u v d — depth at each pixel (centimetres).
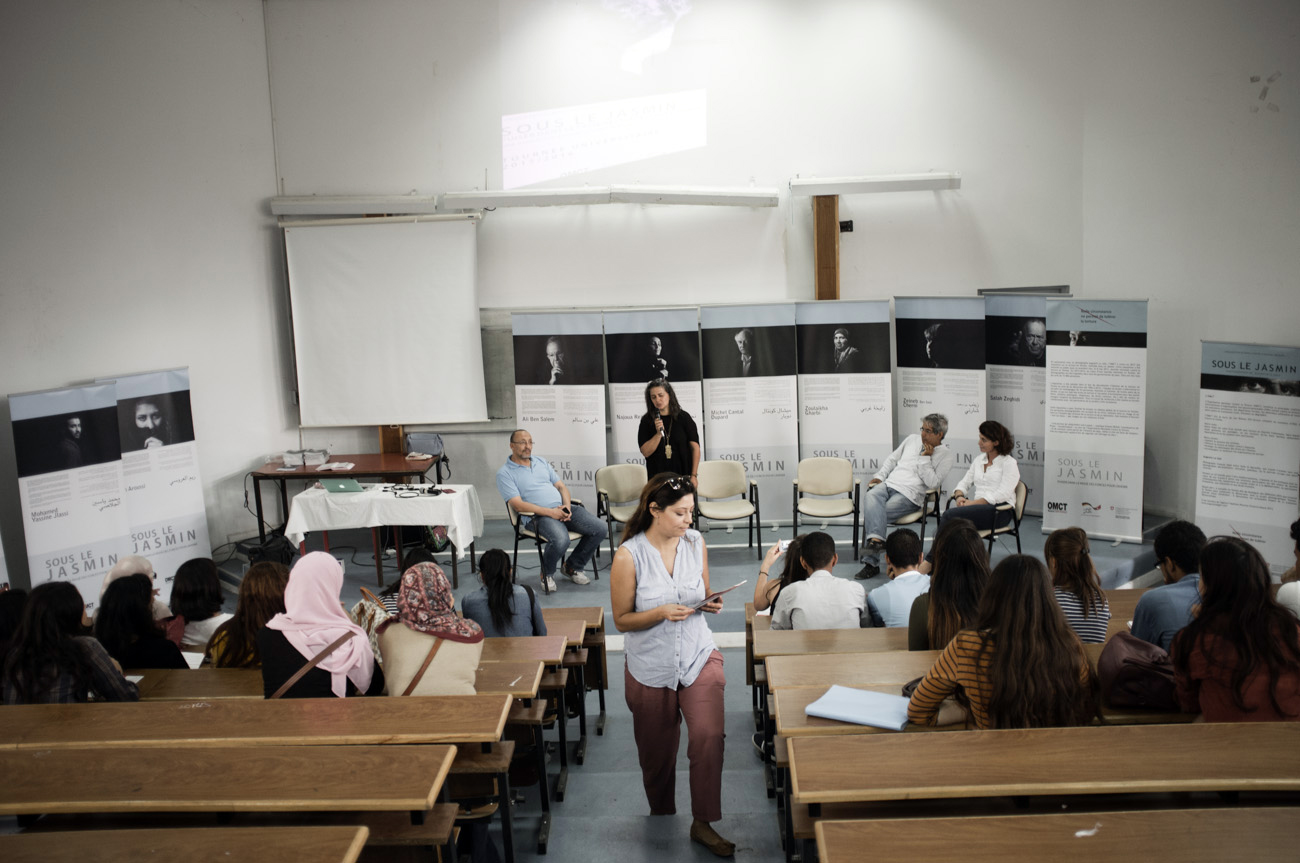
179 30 768
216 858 205
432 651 299
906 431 836
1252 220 725
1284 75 697
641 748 349
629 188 796
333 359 841
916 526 800
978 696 258
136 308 756
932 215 841
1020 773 228
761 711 462
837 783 225
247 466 837
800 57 830
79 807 231
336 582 303
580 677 459
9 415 684
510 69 837
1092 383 738
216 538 819
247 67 815
